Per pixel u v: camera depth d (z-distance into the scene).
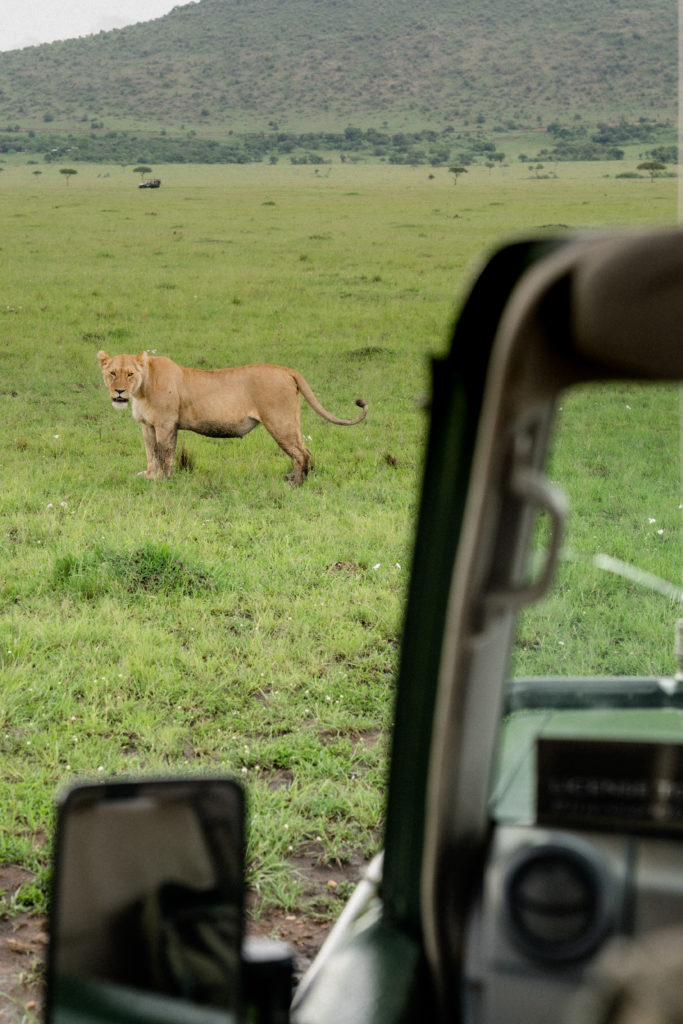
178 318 21.03
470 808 1.47
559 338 1.32
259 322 20.59
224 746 4.81
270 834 4.04
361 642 6.09
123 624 6.30
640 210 44.50
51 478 10.08
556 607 1.76
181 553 7.41
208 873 1.46
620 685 1.82
